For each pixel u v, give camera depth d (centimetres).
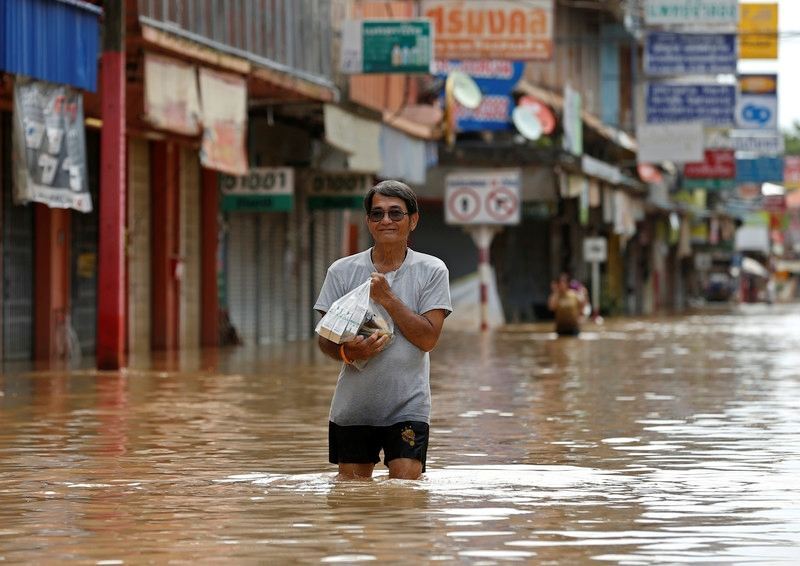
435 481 1417
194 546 1066
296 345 5138
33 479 1454
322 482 1404
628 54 10750
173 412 2239
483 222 6575
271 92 4534
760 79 8494
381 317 1332
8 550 1056
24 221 3891
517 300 9038
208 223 4916
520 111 7400
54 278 3994
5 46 2880
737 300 17638
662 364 3738
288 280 5797
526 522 1172
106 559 1020
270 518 1188
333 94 4769
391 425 1362
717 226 14750
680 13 6406
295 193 5831
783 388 2825
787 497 1330
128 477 1469
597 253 8506
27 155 3003
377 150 5509
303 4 4634
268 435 1895
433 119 6253
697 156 7350
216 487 1385
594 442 1830
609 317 10094
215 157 3950
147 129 4372
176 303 4719
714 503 1288
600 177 8644
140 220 4528
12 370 3356
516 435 1914
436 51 5847
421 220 7738
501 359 3997
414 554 1034
